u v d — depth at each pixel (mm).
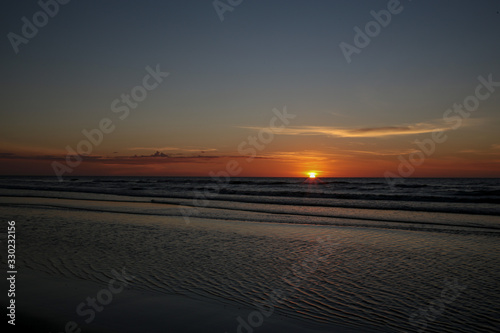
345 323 5078
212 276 7176
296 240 10859
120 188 41406
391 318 5234
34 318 5090
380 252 9344
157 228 12844
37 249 9219
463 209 18828
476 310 5484
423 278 7125
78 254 8766
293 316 5305
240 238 11125
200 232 12141
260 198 26484
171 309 5496
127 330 4773
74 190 35219
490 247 9914
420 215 17000
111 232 11883
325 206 21297
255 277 7156
